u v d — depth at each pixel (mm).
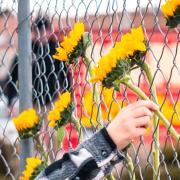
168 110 3102
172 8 2270
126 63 2227
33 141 3189
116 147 2119
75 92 3152
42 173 2256
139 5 2746
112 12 2924
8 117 3641
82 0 3020
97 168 2146
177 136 2270
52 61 3170
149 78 2336
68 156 2207
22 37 3303
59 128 2654
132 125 2078
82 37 2621
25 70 3301
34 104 3346
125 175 3031
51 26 3152
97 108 2730
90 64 2652
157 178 2438
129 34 2254
